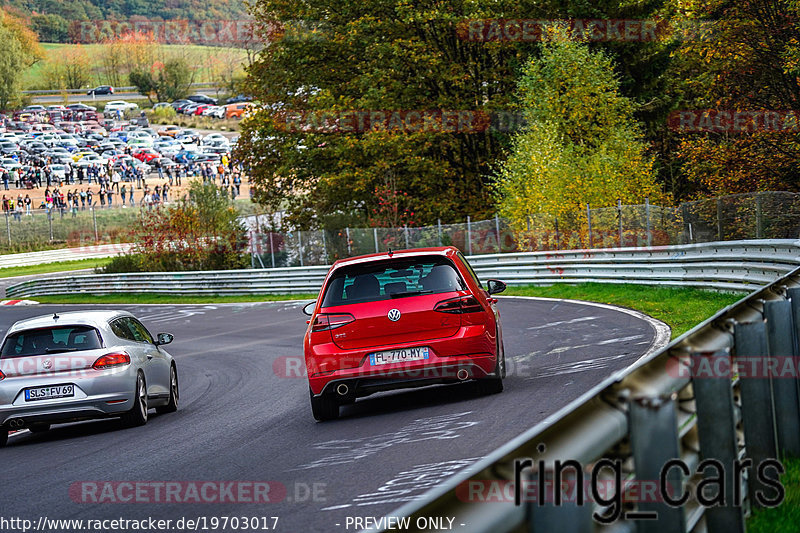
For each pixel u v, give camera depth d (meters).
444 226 97.12
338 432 26.91
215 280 120.56
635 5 120.12
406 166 130.25
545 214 85.56
